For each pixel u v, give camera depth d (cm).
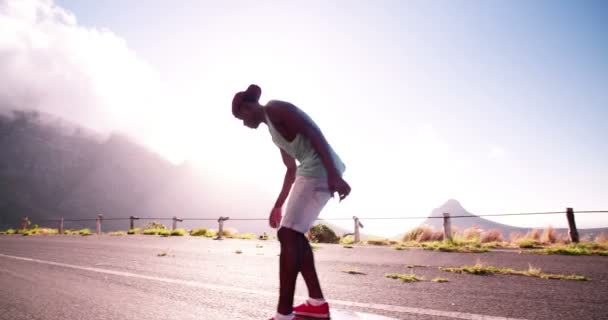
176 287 344
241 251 735
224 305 271
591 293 321
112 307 265
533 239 977
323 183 205
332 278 416
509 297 305
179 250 761
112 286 348
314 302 220
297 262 203
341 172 210
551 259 573
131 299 291
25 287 343
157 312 251
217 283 367
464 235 1091
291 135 208
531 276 416
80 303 277
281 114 199
